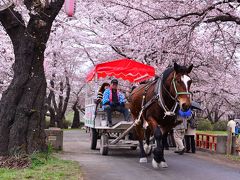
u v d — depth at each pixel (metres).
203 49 15.90
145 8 14.22
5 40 19.92
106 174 8.23
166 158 11.64
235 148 13.10
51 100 37.06
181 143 12.76
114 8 16.61
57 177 7.19
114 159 10.91
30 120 9.45
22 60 9.48
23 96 9.43
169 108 8.77
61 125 34.62
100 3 17.20
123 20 17.31
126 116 12.23
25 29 9.58
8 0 9.77
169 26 14.01
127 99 11.95
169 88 8.68
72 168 8.34
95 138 13.80
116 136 12.48
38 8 9.29
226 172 9.02
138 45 15.38
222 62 17.62
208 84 19.48
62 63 25.16
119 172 8.55
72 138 20.50
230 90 19.89
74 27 19.91
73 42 22.33
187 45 14.53
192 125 13.23
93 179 7.61
